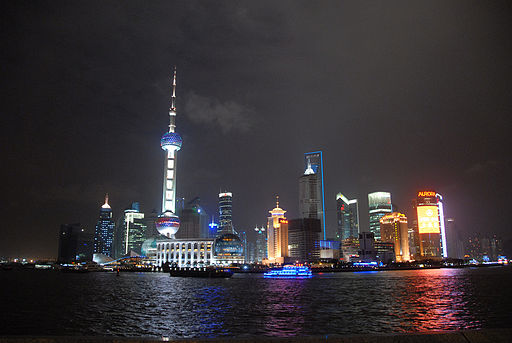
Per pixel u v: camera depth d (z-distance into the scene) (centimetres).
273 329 6288
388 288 18400
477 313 8600
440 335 1313
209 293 15825
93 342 1242
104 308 10219
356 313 8544
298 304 10762
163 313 8856
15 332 6656
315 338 1291
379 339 1291
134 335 5822
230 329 6328
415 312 8762
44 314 9119
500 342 1282
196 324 7000
